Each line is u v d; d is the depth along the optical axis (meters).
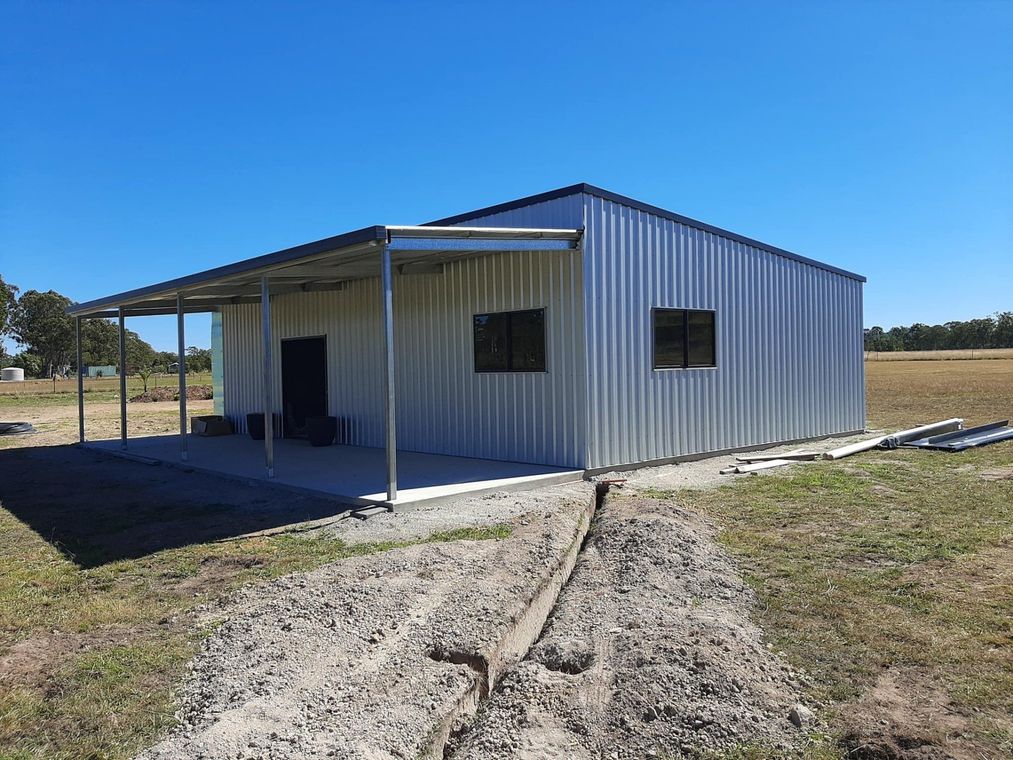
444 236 7.90
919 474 9.60
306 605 4.56
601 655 3.91
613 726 3.28
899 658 3.95
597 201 9.55
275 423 15.24
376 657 3.86
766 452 11.88
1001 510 7.38
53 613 4.97
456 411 11.23
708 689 3.46
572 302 9.48
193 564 6.05
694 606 4.67
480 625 4.18
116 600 5.21
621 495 8.13
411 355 12.02
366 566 5.36
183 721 3.43
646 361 10.27
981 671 3.79
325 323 13.91
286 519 7.49
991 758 3.01
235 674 3.75
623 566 5.38
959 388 29.50
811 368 13.51
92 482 10.27
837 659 3.96
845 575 5.34
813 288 13.60
